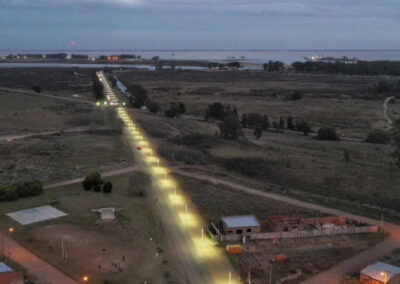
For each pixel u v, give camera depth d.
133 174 94.31
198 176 95.12
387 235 66.31
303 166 103.12
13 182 86.62
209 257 57.91
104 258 56.34
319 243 63.28
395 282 50.94
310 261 57.34
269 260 57.44
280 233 64.88
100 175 86.50
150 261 56.00
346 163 105.94
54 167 98.50
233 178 95.19
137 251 58.69
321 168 101.56
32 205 75.00
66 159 105.38
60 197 79.12
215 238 63.25
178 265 55.34
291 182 95.06
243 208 76.19
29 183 80.94
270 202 80.19
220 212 74.00
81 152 111.94
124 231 64.94
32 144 117.88
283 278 51.91
